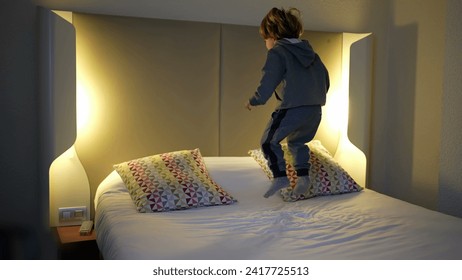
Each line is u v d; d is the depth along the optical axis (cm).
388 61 317
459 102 244
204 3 269
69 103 229
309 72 202
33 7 236
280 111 198
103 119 246
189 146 263
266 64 197
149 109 254
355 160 297
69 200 241
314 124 207
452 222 186
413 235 166
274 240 158
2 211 238
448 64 248
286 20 209
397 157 312
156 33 252
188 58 260
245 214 196
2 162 237
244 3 277
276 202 220
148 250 143
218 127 269
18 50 235
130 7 254
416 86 292
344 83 296
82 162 243
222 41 265
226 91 268
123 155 250
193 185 212
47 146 227
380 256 142
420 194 292
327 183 237
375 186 320
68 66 227
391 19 313
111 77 245
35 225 243
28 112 239
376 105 316
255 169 251
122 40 246
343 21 302
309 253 144
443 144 253
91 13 240
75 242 210
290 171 232
